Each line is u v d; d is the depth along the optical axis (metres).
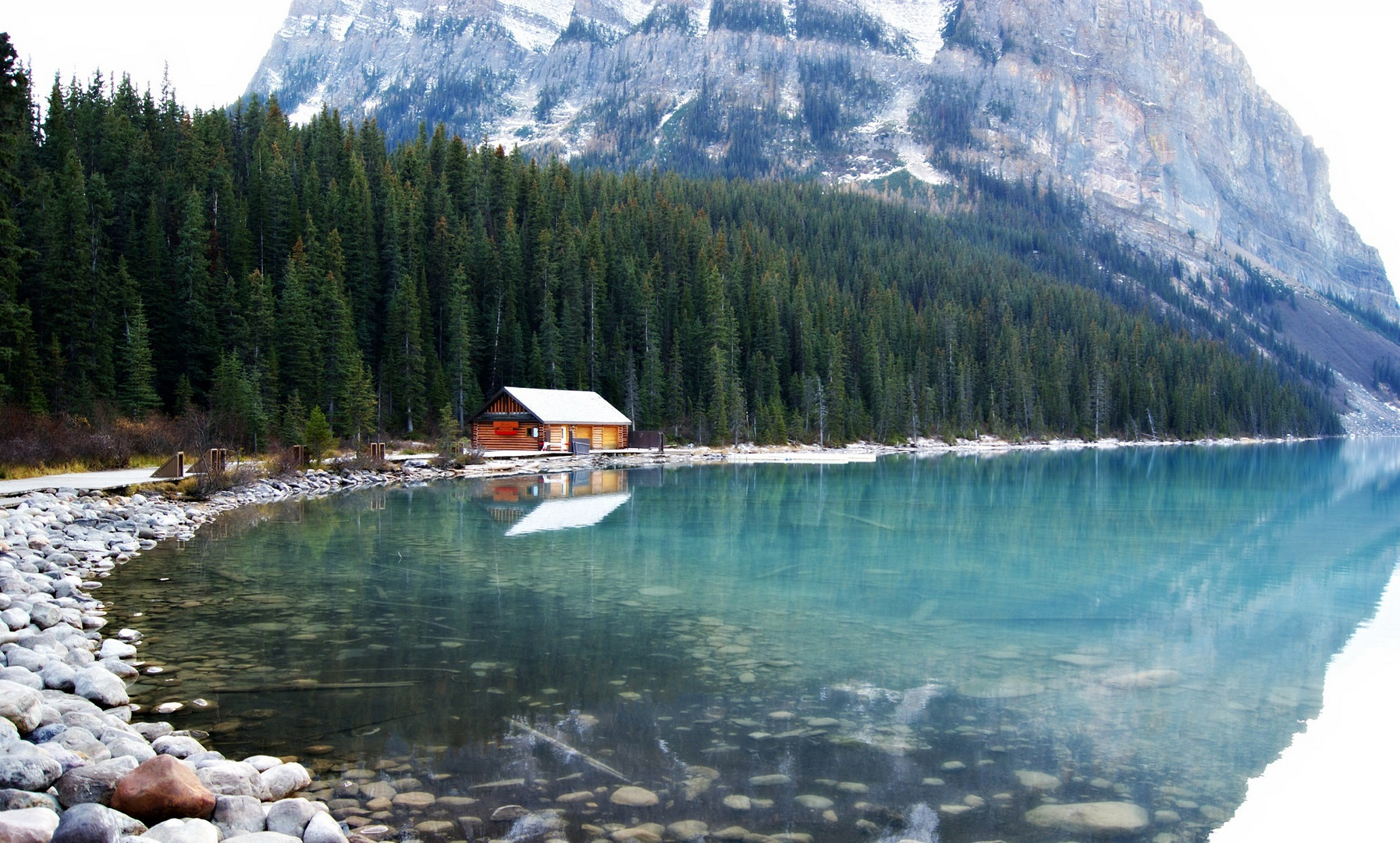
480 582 17.91
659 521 29.22
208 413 46.56
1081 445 121.38
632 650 12.83
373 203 82.94
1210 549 26.30
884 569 20.86
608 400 82.75
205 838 6.11
